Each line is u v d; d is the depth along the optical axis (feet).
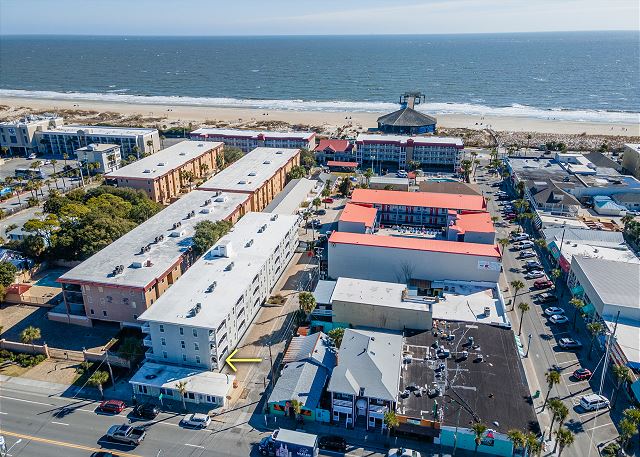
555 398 282.15
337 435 261.03
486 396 266.36
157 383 287.69
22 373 311.68
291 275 428.15
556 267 434.30
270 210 524.52
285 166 653.71
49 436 261.03
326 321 346.95
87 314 353.92
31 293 399.85
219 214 474.90
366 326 334.44
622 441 238.89
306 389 277.64
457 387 273.13
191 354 303.68
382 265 401.90
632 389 276.21
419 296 354.33
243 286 339.36
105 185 583.17
